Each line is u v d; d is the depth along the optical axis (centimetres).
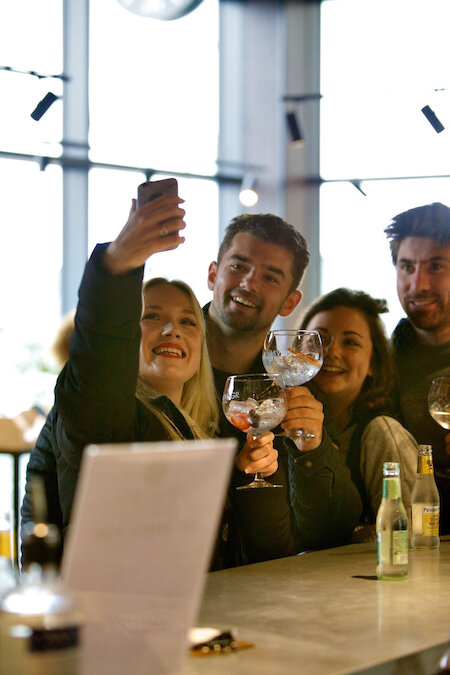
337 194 526
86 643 104
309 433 273
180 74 567
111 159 545
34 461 295
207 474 110
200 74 573
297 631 146
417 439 350
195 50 572
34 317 530
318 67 554
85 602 104
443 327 351
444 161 478
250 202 467
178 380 311
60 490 269
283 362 252
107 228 544
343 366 347
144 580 108
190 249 554
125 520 104
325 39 554
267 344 255
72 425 253
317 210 530
